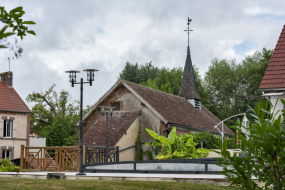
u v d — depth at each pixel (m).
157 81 54.78
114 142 23.61
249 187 4.79
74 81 15.79
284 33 19.73
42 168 18.20
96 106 28.12
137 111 26.11
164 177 12.12
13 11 3.16
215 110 51.09
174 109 28.47
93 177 13.40
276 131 4.59
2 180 11.12
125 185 10.52
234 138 5.05
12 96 34.25
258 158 4.73
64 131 34.06
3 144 32.12
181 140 20.73
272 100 17.30
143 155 25.30
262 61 49.44
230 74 51.66
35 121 43.50
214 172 12.96
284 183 4.74
